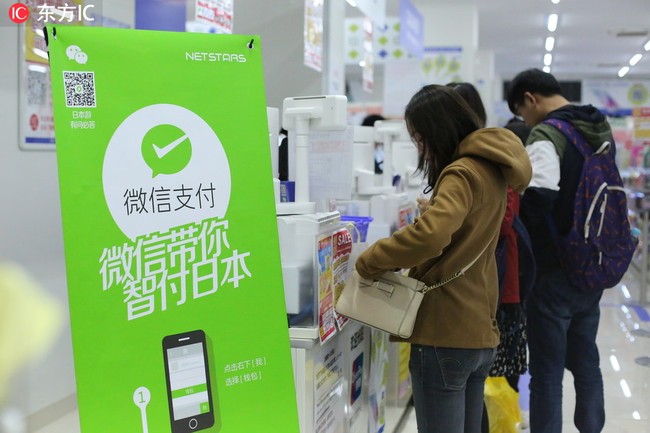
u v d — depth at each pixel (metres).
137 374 1.62
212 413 1.67
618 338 5.54
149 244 1.63
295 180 2.42
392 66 7.83
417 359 2.12
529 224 2.75
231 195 1.69
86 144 1.60
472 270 2.10
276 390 1.71
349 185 2.41
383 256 2.00
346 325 2.46
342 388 2.44
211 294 1.68
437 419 2.11
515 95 3.07
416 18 6.85
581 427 2.93
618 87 18.23
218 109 1.69
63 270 3.68
